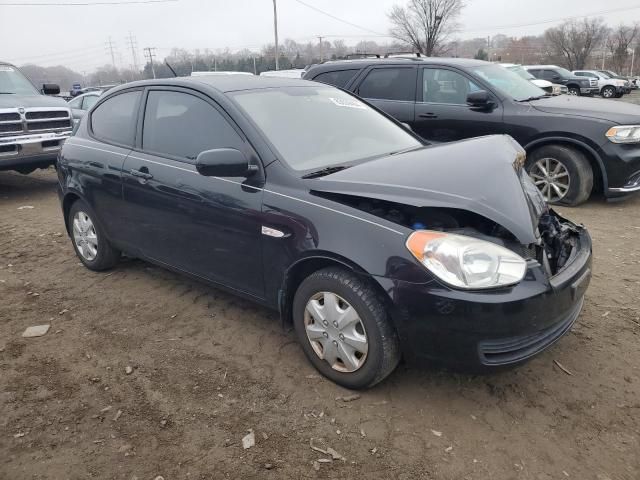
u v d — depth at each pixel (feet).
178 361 11.07
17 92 28.40
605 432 8.81
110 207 14.17
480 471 8.07
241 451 8.55
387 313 8.98
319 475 8.07
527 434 8.80
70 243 18.95
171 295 14.19
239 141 11.12
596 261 15.84
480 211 8.45
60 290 14.78
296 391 9.98
